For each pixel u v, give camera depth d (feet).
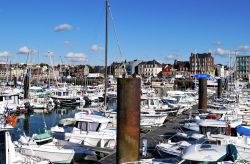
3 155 54.03
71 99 195.00
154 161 60.23
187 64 599.57
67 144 77.87
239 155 61.05
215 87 284.00
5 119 89.20
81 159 76.02
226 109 120.26
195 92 228.63
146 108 131.34
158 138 91.86
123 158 57.82
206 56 565.53
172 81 344.28
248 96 175.63
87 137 86.28
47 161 64.03
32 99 177.06
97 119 88.28
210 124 78.18
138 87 57.77
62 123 113.29
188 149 55.26
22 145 72.84
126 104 57.36
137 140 57.93
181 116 138.41
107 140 86.12
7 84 254.47
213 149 53.88
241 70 403.13
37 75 326.03
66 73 456.45
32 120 148.36
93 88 246.68
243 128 76.02
